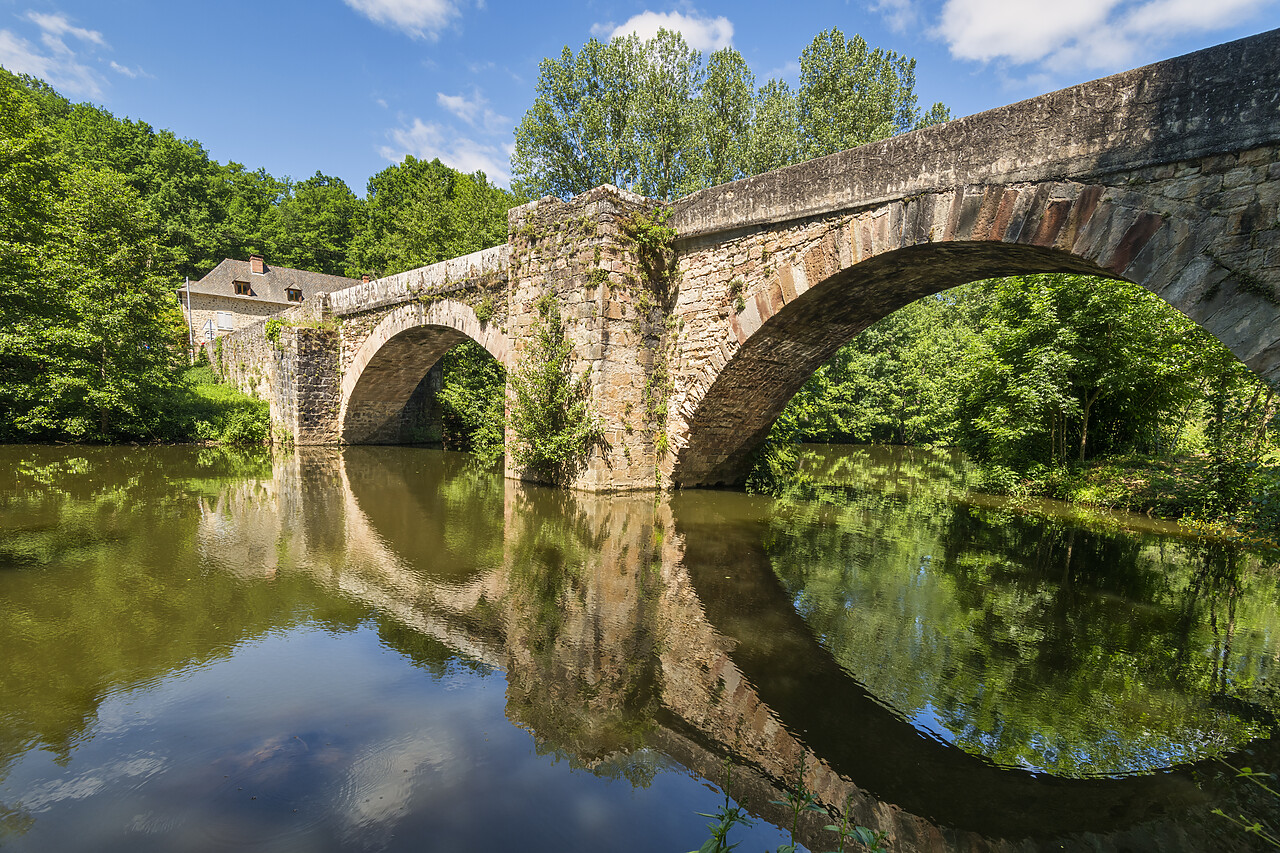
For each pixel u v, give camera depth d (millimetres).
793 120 21234
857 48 20000
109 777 2539
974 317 25719
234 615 4395
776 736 3037
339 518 7574
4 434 13578
